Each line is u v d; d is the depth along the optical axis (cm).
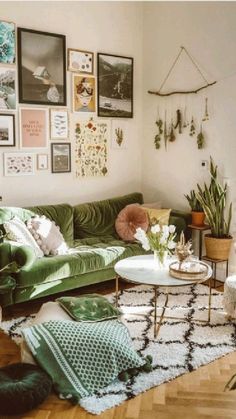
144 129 548
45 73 461
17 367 255
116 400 248
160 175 534
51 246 403
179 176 510
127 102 532
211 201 442
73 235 465
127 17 518
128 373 270
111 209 491
